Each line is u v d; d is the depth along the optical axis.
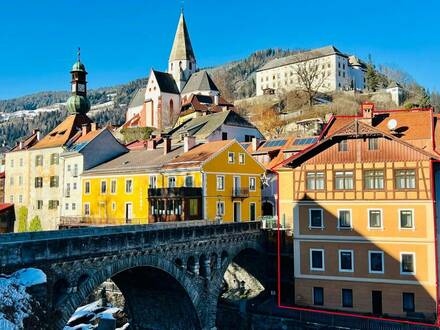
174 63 146.88
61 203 77.69
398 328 38.25
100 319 49.41
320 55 175.88
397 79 176.00
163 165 60.78
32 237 29.91
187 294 41.94
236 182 61.06
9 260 26.52
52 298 28.97
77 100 93.62
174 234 39.81
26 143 90.69
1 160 119.44
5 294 25.28
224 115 88.94
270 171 68.31
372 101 140.00
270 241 54.00
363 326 39.44
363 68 185.88
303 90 142.50
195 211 55.19
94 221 66.69
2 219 86.19
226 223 47.69
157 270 39.62
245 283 56.94
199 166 55.91
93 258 31.92
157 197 57.28
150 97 140.50
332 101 143.62
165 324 46.59
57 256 29.30
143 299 47.03
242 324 45.84
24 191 86.31
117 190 66.88
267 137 106.06
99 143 75.38
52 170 80.69
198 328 43.72
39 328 26.83
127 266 34.97
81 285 31.22
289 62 189.38
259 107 146.12
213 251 45.44
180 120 120.94
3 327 24.31
